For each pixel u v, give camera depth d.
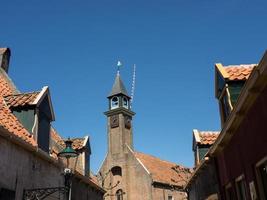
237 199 10.22
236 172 10.06
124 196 46.50
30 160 11.01
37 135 12.16
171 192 46.53
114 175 49.53
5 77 16.48
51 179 12.66
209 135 18.83
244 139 8.89
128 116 53.00
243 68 11.79
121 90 53.44
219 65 12.07
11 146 9.78
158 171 47.97
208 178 14.84
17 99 12.78
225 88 11.34
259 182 8.02
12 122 11.43
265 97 6.96
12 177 9.72
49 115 13.57
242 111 8.42
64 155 11.62
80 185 17.02
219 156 12.47
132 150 49.19
